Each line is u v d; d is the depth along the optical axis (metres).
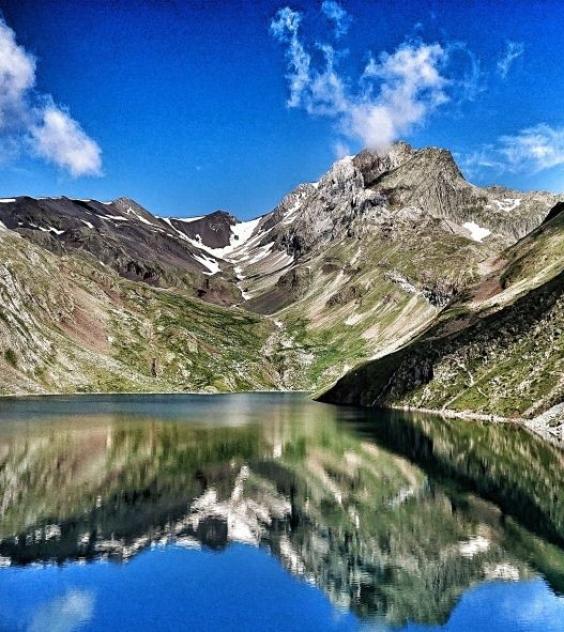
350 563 48.09
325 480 76.38
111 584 44.19
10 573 45.81
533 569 46.81
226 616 39.62
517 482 73.25
